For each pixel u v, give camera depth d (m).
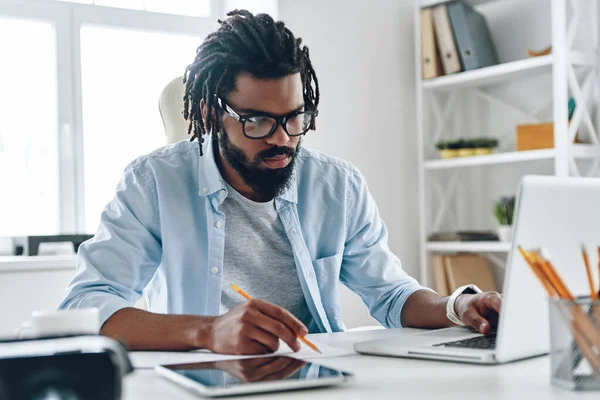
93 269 1.34
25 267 2.32
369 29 3.22
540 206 0.89
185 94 1.55
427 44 3.13
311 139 3.05
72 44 2.89
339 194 1.62
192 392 0.79
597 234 0.96
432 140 3.26
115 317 1.19
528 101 3.04
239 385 0.77
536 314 0.94
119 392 0.65
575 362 0.76
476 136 3.23
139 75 3.04
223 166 1.51
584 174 2.83
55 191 2.87
